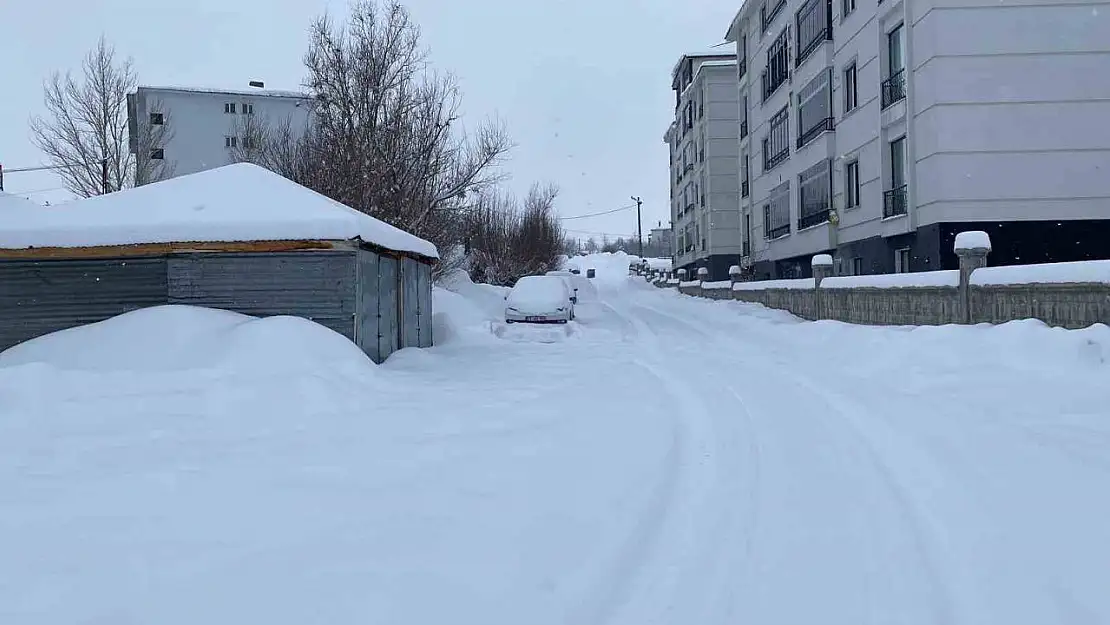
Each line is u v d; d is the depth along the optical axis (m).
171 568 4.27
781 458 6.93
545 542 4.86
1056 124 19.36
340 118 24.02
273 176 13.77
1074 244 19.42
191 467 6.45
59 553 4.48
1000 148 19.47
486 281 44.50
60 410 8.59
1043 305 11.34
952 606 4.01
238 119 60.41
